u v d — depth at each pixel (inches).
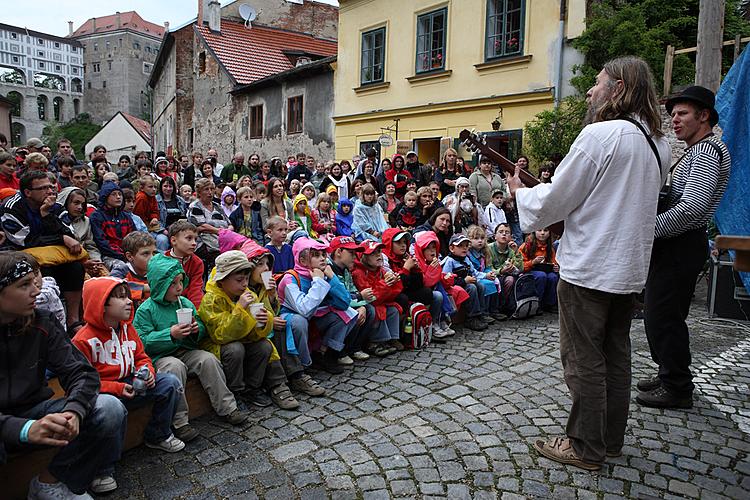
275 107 697.0
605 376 106.9
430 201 289.1
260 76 799.1
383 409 140.0
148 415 122.3
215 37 841.5
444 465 111.8
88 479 98.1
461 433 125.8
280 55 868.6
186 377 127.4
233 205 285.0
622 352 110.9
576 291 104.5
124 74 3169.3
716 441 122.1
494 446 119.5
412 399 146.2
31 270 90.5
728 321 223.8
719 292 228.1
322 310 166.7
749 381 158.7
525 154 411.2
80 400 91.7
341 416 136.2
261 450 118.9
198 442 122.9
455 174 352.2
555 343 198.1
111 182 207.6
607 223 98.7
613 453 114.6
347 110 583.5
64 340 98.3
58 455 96.8
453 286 212.2
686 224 126.6
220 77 808.9
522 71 419.5
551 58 399.9
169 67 1063.6
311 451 118.1
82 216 198.8
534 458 114.5
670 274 132.4
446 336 207.8
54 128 3041.3
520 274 241.4
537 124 393.7
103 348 112.8
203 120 865.5
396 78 523.2
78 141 2918.3
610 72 103.7
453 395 148.3
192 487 104.8
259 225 257.4
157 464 113.3
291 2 994.1
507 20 428.1
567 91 393.4
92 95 3287.4
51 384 124.1
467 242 222.4
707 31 260.2
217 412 131.9
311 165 499.2
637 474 108.2
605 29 362.0
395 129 525.7
